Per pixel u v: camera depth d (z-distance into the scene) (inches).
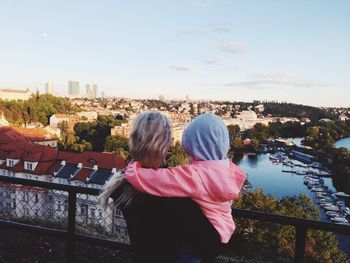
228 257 422.0
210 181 86.8
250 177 3868.1
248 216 126.1
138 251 85.9
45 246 307.9
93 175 1584.6
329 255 1097.4
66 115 6033.5
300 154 5802.2
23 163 1721.2
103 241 149.4
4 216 409.1
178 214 83.7
